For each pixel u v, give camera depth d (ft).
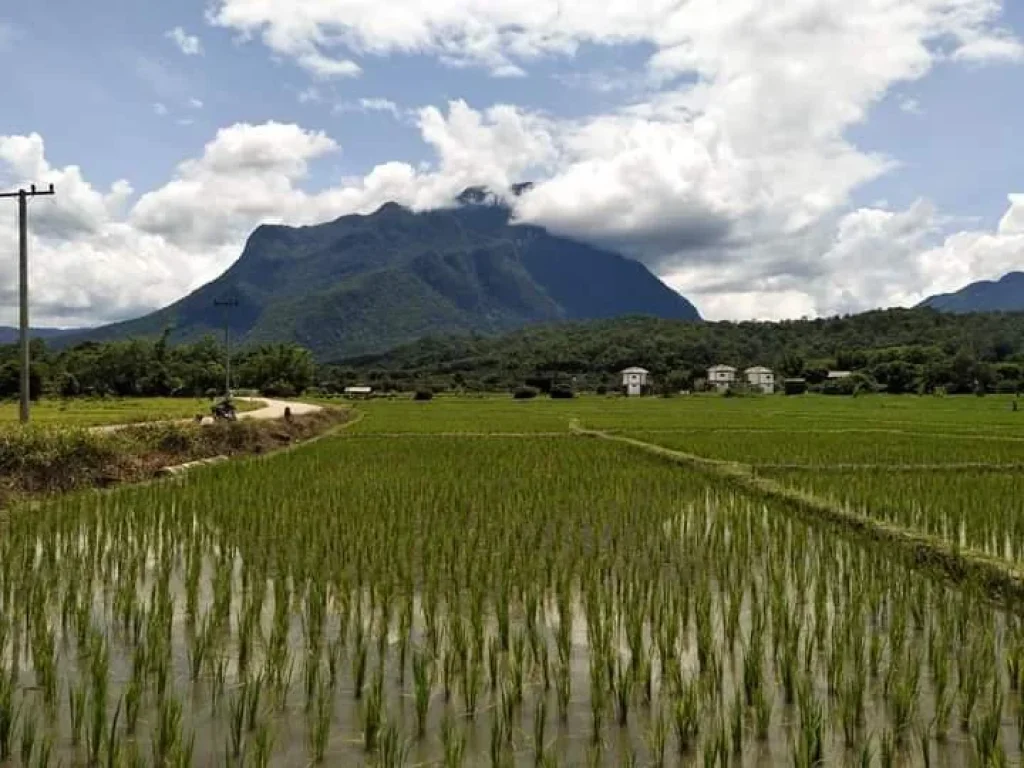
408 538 44.21
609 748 22.27
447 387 415.23
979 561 37.58
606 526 49.73
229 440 102.58
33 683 25.79
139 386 310.45
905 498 57.72
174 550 43.29
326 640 29.86
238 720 22.40
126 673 26.86
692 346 526.57
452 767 20.26
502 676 26.58
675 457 85.35
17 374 239.71
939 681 24.82
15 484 64.44
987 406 221.66
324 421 157.48
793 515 53.52
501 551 42.63
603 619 31.55
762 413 191.42
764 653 28.66
